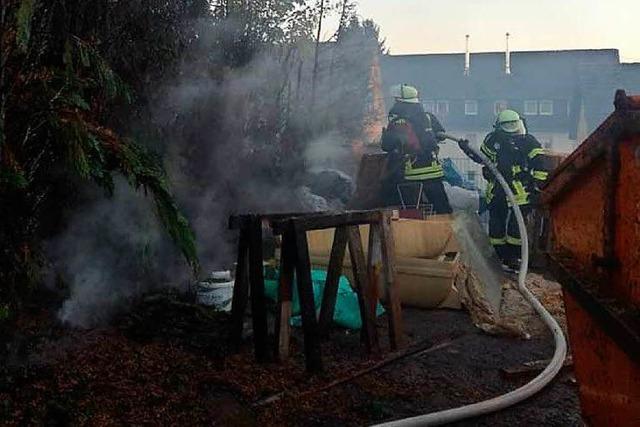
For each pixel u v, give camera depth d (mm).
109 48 4293
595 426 2750
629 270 2355
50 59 3680
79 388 3396
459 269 5484
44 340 3854
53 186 4203
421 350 4492
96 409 3217
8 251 3391
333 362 4168
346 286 5082
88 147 3268
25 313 4055
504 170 7363
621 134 2352
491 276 6117
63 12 3680
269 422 3326
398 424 3205
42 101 3254
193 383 3633
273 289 5238
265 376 3854
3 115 3055
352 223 4301
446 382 3961
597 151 2490
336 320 4809
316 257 5742
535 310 5352
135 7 4520
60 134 3297
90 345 3941
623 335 2314
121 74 4586
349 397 3664
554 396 3787
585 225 2662
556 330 4656
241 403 3504
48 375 3490
